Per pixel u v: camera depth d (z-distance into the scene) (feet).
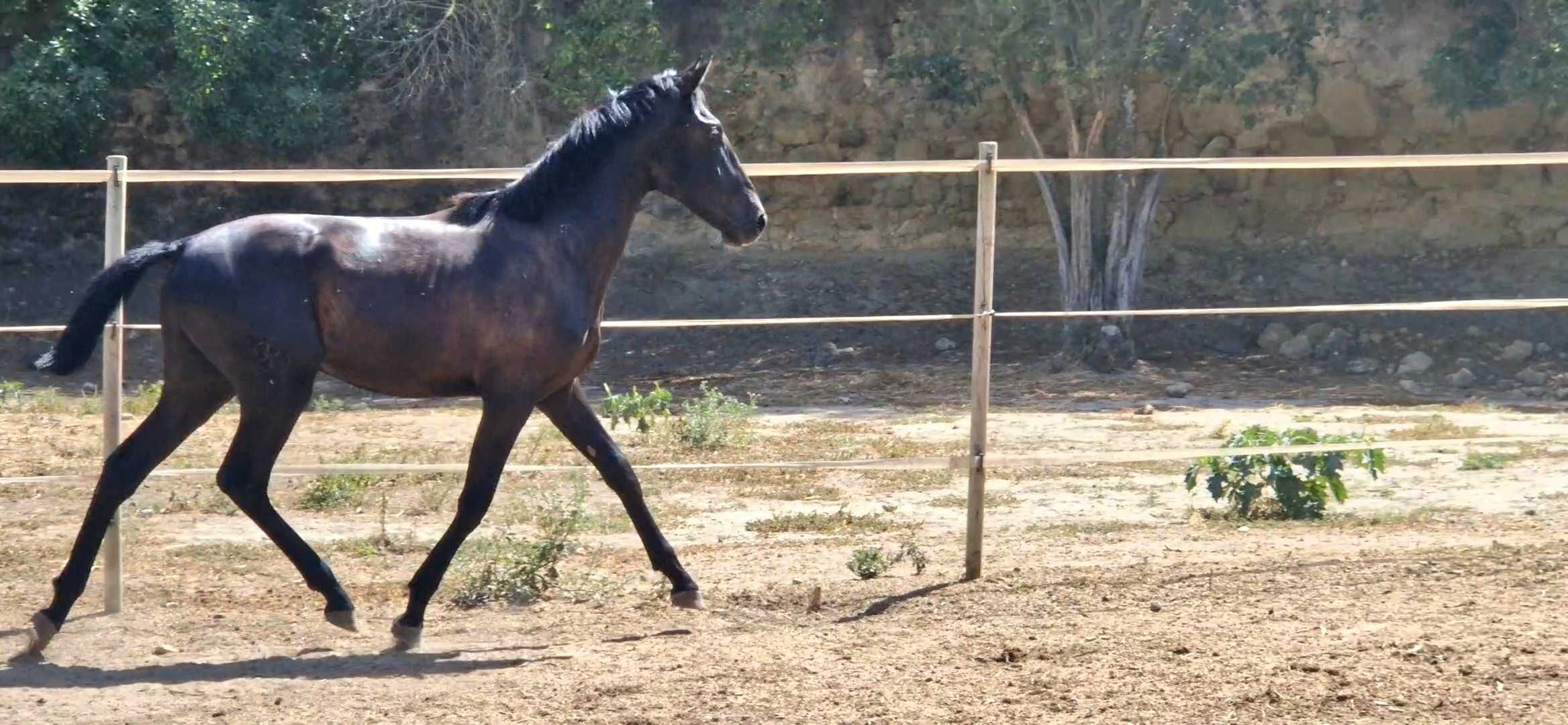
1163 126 67.10
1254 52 59.82
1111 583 21.75
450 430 46.52
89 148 71.92
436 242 18.72
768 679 17.01
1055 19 61.16
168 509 31.42
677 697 16.35
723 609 21.50
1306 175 73.00
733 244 20.77
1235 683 16.02
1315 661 16.72
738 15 66.28
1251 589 20.90
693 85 20.29
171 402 18.49
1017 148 74.54
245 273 17.81
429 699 16.62
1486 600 19.26
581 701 16.35
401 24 71.72
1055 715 15.31
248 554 26.48
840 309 71.41
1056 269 73.15
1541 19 61.93
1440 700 15.15
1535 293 67.41
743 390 60.64
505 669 18.04
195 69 66.23
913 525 30.30
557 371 19.33
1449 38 68.85
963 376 62.75
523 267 18.97
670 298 72.38
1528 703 14.90
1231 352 67.56
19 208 72.33
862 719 15.43
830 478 37.27
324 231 18.31
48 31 71.10
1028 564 24.30
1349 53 71.26
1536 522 27.89
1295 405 54.95
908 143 75.36
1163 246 73.92
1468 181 71.00
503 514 31.22
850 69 75.05
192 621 20.86
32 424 45.14
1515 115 69.97
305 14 71.87
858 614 20.95
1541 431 44.50
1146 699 15.66
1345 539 26.25
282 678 17.75
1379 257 71.51
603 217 19.81
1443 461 38.42
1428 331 65.87
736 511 32.63
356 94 74.64
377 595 22.75
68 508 31.58
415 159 75.41
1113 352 64.69
